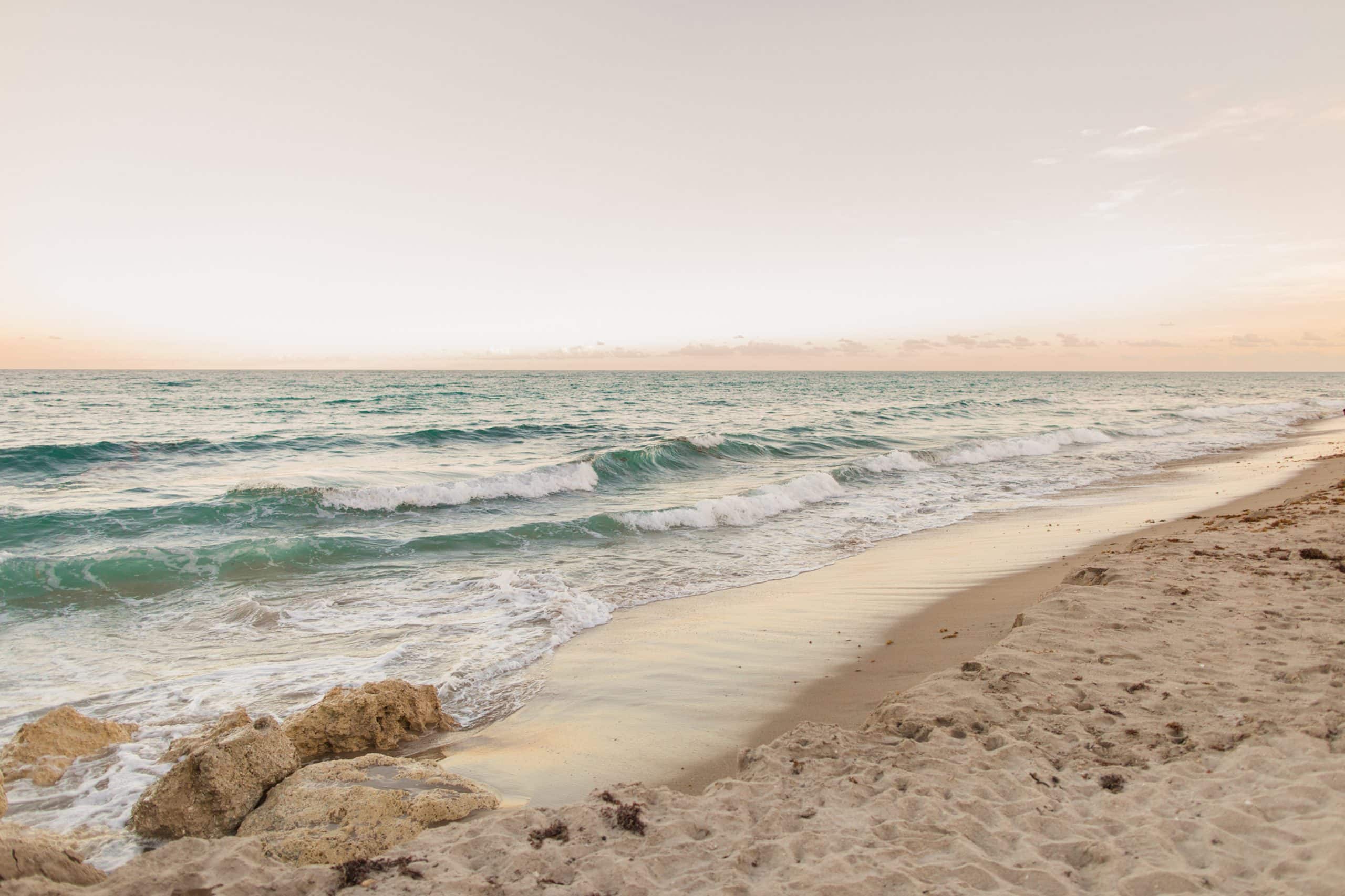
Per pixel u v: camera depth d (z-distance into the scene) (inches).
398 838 155.3
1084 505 617.0
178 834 165.2
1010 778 161.9
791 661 281.7
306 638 316.2
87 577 397.7
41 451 770.8
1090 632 248.1
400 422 1307.8
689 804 162.7
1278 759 157.9
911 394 2760.8
